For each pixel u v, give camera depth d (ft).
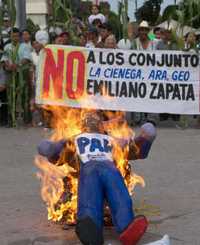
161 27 43.65
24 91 40.86
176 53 38.73
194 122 42.96
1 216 20.38
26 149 32.78
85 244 16.06
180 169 27.25
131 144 18.76
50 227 19.11
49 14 47.19
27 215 20.42
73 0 52.80
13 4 41.01
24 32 41.14
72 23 42.11
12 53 40.24
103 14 45.91
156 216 20.10
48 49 39.04
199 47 38.70
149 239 17.69
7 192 23.52
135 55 39.01
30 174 26.58
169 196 22.58
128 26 40.22
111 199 16.70
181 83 38.91
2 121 42.45
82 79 39.19
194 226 18.95
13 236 18.26
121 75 39.14
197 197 22.38
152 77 39.06
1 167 28.32
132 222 15.99
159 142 34.50
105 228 18.65
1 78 40.70
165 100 39.17
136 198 22.35
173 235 18.07
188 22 40.29
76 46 39.11
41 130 39.29
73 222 18.85
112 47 39.19
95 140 18.11
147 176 25.93
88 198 16.61
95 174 17.03
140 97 39.29
